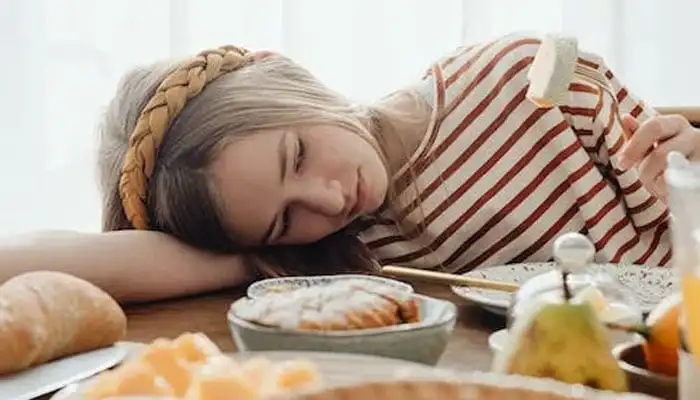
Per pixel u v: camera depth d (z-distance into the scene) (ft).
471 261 4.30
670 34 6.32
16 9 5.69
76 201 5.81
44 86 5.75
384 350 2.11
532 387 1.34
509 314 2.20
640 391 1.89
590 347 1.84
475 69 4.46
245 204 3.60
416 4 5.98
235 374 1.69
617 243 4.24
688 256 1.70
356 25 5.93
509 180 4.29
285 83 3.86
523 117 4.35
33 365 2.35
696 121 4.90
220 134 3.62
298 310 2.21
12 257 3.14
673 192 1.73
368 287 2.36
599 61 4.57
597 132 4.34
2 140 5.74
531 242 4.25
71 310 2.45
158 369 1.80
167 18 5.77
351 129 3.83
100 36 5.77
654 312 2.03
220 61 3.89
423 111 4.37
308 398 1.30
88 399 1.77
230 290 3.56
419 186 4.27
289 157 3.64
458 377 1.37
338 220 3.78
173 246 3.51
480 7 5.94
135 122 3.93
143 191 3.81
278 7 5.88
